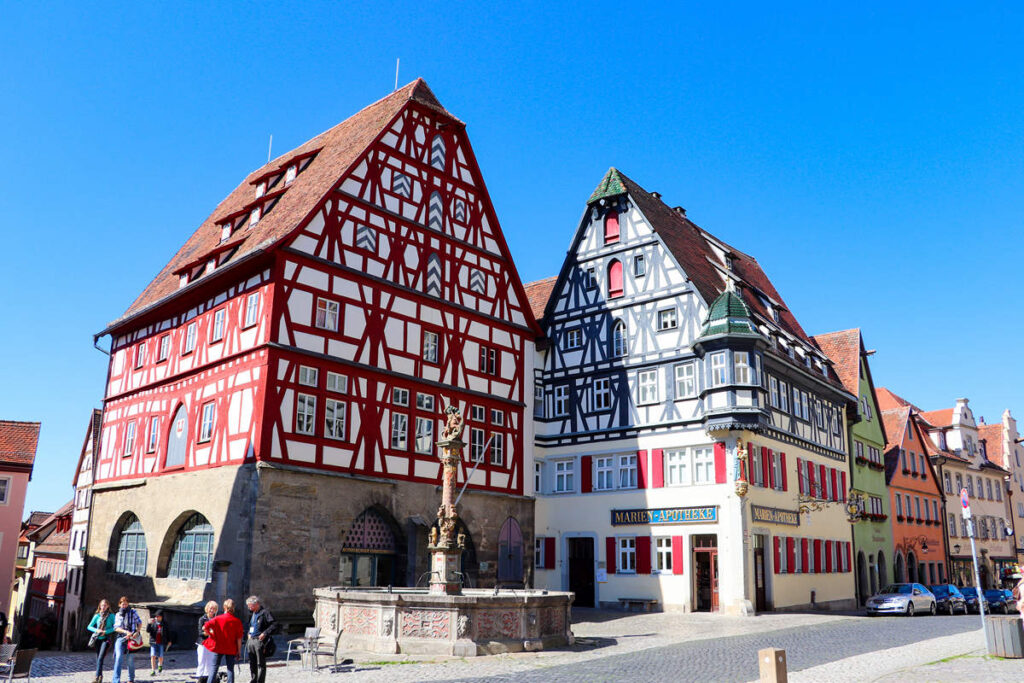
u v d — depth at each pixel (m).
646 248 31.59
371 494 24.33
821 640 18.30
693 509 28.14
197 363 25.44
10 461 37.09
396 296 26.44
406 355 26.36
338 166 26.47
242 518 21.77
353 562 24.25
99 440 29.91
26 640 34.06
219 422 23.61
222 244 27.22
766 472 28.64
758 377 27.70
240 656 17.56
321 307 24.14
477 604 15.74
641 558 29.19
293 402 22.83
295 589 21.98
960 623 23.27
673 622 24.08
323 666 14.71
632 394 30.81
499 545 28.27
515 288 31.17
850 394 36.50
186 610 22.06
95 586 27.69
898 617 26.89
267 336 22.69
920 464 44.28
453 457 18.38
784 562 29.20
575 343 33.03
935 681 11.85
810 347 34.97
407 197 27.45
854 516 34.53
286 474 22.25
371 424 24.80
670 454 29.36
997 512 52.38
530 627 16.59
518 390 30.33
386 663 14.83
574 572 31.28
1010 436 55.62
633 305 31.53
